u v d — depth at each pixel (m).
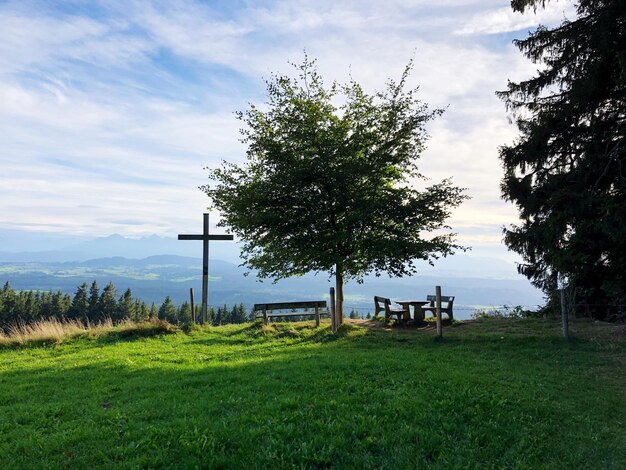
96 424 5.88
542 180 16.11
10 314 72.56
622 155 13.73
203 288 18.25
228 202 15.84
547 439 5.48
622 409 6.75
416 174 17.41
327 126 16.30
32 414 6.50
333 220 15.64
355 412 5.96
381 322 18.30
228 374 8.80
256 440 5.08
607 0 13.22
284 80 16.72
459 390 7.05
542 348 11.49
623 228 12.17
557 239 14.60
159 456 4.68
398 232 15.39
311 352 11.88
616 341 11.81
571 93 14.24
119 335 15.38
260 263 16.50
